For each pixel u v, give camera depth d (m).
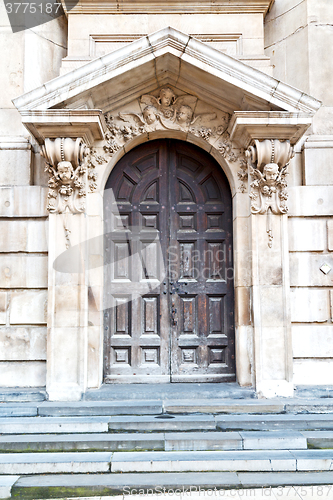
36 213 5.59
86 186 5.44
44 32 6.20
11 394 5.02
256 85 5.00
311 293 5.60
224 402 4.88
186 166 6.04
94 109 4.91
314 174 5.81
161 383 5.62
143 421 4.50
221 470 3.93
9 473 3.88
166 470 3.92
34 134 5.32
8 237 5.59
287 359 5.15
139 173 6.02
